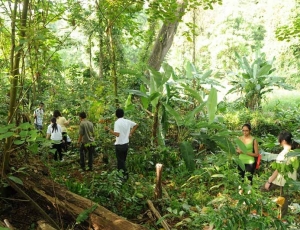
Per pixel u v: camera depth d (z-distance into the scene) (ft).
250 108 43.27
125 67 41.98
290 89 42.63
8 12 12.43
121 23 26.86
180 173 21.95
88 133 22.58
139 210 16.42
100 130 25.08
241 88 45.11
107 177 17.62
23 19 12.57
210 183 20.30
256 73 43.62
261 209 11.53
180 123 25.67
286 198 15.52
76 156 25.66
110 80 35.88
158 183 16.87
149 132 27.50
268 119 33.86
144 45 46.24
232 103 44.09
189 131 26.73
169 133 30.25
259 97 43.68
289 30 29.45
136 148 26.94
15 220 14.07
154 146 25.81
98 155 26.27
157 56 41.11
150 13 18.45
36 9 13.76
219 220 10.97
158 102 26.11
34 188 14.56
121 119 21.04
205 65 73.67
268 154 23.58
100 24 29.60
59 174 19.97
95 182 18.24
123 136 20.90
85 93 33.63
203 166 23.07
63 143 25.61
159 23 46.34
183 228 15.10
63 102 31.45
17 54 12.97
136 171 22.90
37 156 17.34
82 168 22.85
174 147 27.78
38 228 12.94
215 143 23.67
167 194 18.25
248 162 19.65
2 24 13.52
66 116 31.27
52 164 22.12
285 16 54.49
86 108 31.68
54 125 23.66
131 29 27.50
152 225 15.15
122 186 18.47
